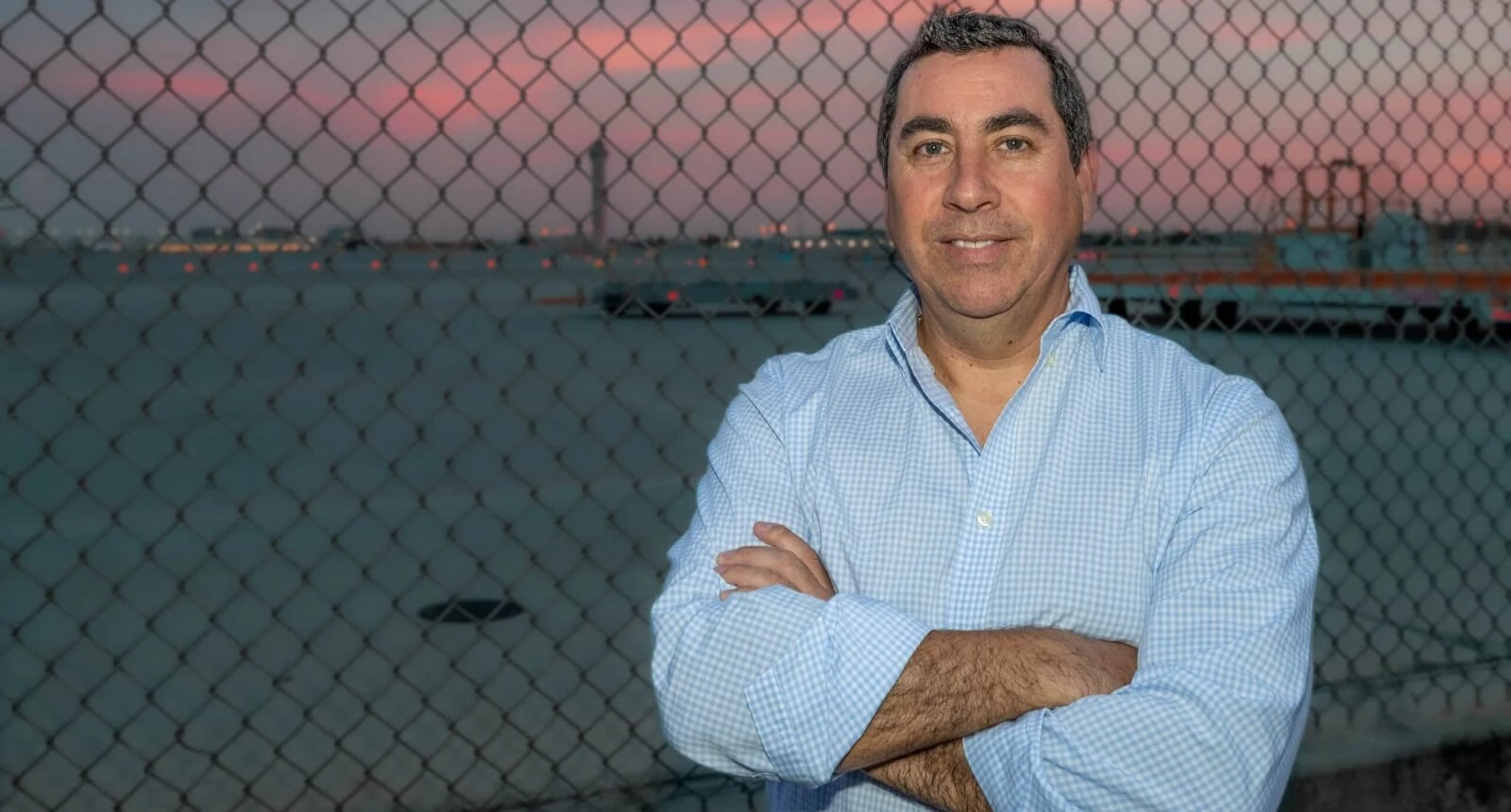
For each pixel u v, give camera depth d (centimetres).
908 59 174
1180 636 152
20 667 472
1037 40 170
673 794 358
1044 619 161
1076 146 174
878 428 174
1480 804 351
